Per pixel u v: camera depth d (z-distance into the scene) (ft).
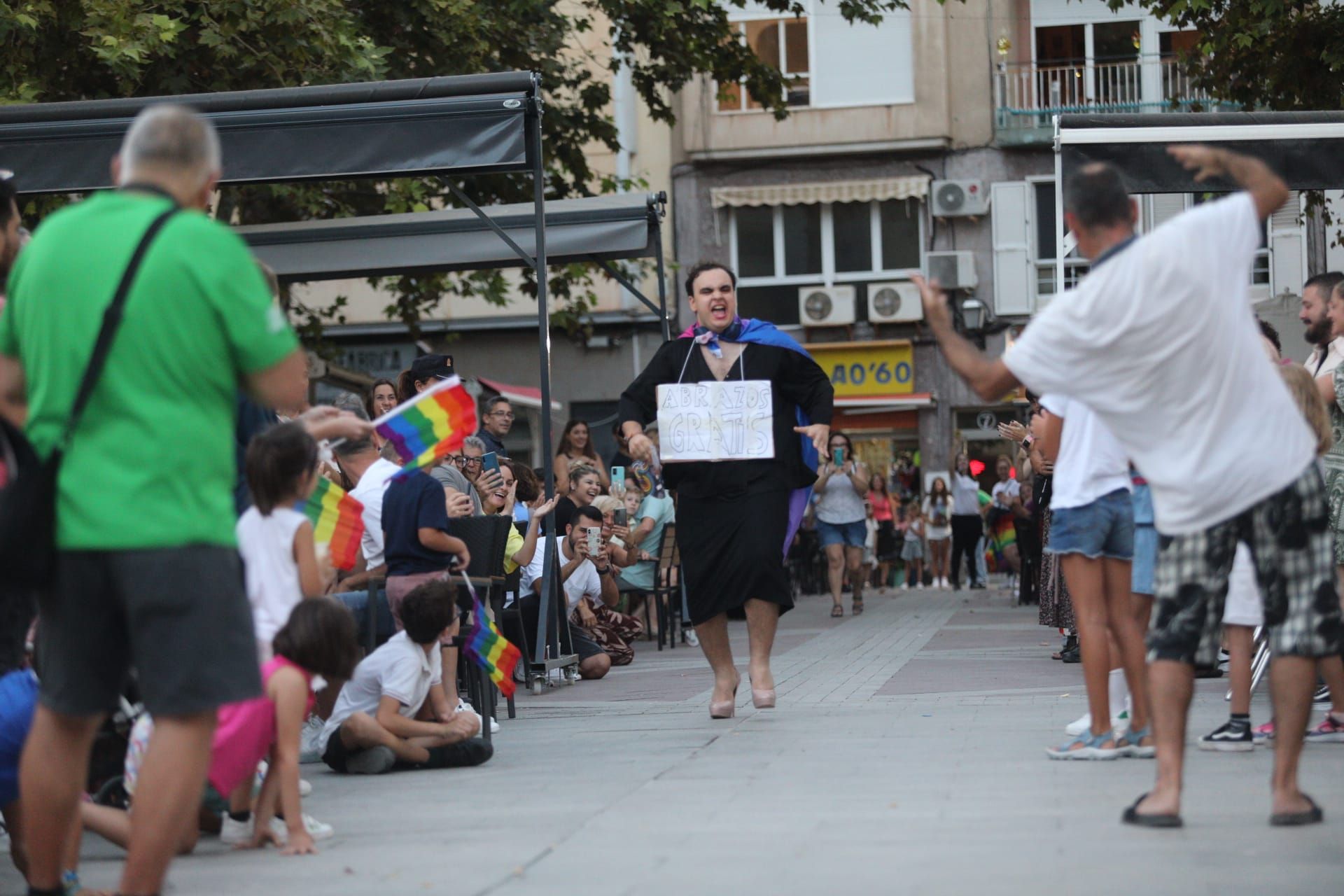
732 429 28.30
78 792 14.10
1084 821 17.33
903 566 96.58
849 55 105.70
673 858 16.08
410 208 62.34
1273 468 16.40
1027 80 105.29
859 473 66.03
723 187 106.42
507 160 35.53
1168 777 17.03
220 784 17.53
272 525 19.43
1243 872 14.53
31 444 13.20
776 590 28.43
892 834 16.94
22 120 36.58
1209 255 16.21
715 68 77.87
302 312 80.28
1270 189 16.57
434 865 16.34
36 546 13.06
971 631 54.54
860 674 38.81
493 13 65.72
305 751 26.13
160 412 13.12
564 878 15.29
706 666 43.55
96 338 13.05
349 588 28.19
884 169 105.70
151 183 13.97
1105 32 105.19
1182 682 16.94
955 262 104.22
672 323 105.19
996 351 105.09
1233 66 61.72
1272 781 17.12
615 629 46.14
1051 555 41.73
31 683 17.03
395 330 104.27
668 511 51.80
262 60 54.34
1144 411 16.49
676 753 24.59
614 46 76.18
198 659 13.07
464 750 24.34
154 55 53.26
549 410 37.47
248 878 16.08
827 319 105.09
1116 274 16.21
